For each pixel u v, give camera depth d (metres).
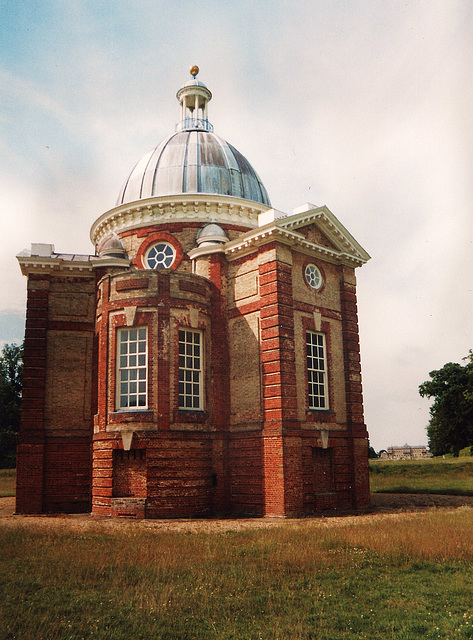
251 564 13.59
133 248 32.50
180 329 26.97
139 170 35.53
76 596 11.16
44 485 28.34
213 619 10.00
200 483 25.69
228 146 36.88
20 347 67.94
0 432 64.50
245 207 32.94
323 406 28.05
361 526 18.80
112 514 24.56
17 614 10.06
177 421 25.58
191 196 31.88
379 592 11.57
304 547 15.20
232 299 28.58
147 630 9.35
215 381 27.44
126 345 26.50
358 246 30.92
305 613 10.30
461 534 16.05
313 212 28.25
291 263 27.20
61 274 30.59
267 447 25.20
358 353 30.05
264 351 26.17
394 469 53.53
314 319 28.19
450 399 70.56
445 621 9.82
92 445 27.86
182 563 13.57
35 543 16.23
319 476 27.05
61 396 29.38
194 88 39.06
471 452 66.62
